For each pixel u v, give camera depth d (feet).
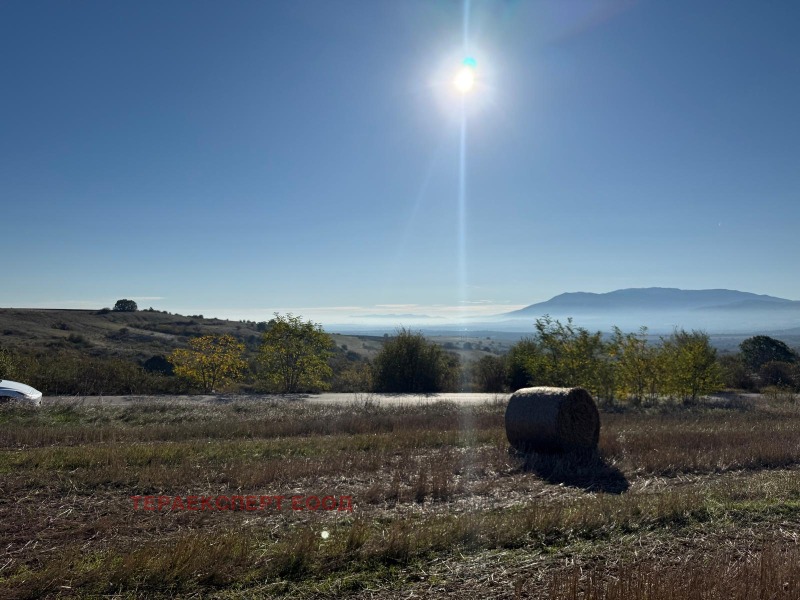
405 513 24.00
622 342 71.15
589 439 38.17
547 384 68.18
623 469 32.73
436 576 17.51
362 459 33.27
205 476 28.89
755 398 75.05
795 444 38.45
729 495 25.99
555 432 36.88
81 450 33.83
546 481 30.58
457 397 74.84
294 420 49.44
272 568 17.66
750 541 20.43
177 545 18.44
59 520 22.39
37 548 19.58
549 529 21.12
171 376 82.48
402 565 18.30
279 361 81.35
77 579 16.69
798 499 25.68
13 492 25.81
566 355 67.10
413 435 41.22
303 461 32.45
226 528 21.52
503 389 89.66
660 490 28.60
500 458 35.22
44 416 49.06
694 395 70.90
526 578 17.31
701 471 32.78
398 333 88.94
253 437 43.19
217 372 79.66
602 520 21.98
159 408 56.08
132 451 33.76
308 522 22.54
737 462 34.22
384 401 67.87
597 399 68.74
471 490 27.91
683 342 78.07
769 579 15.99
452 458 34.63
